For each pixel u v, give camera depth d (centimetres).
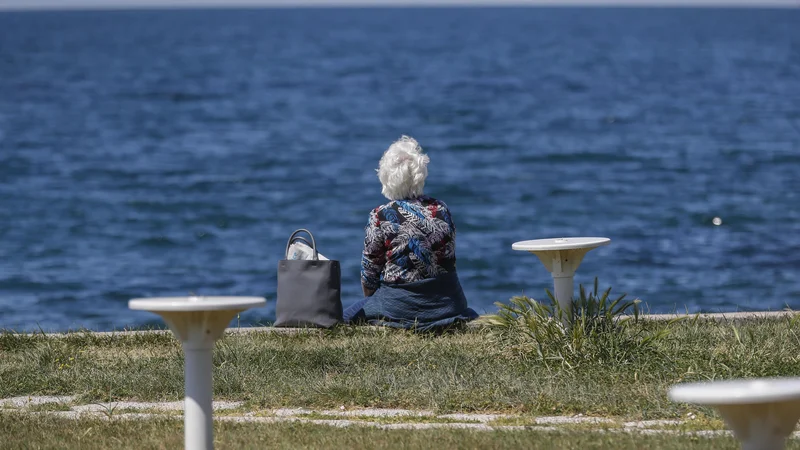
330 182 11162
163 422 2419
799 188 9969
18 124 17288
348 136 15950
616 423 2397
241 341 3234
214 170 12138
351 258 7219
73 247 7669
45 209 9312
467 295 6178
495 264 6944
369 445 2191
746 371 2730
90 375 2864
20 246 7675
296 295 3384
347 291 6075
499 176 11519
